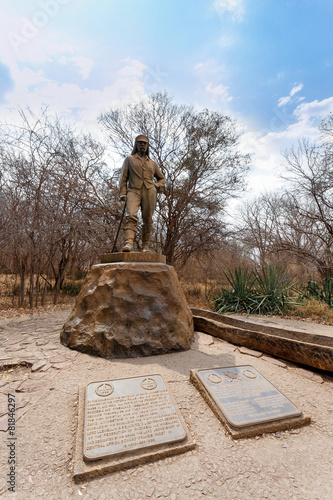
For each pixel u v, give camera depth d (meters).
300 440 2.01
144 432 1.91
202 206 11.02
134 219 4.23
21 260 7.48
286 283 6.73
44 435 1.94
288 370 3.17
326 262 10.17
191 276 12.50
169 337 3.60
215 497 1.51
